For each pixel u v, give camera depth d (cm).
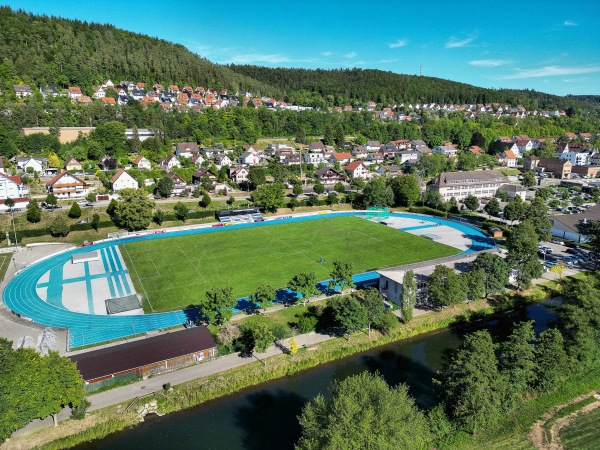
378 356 6297
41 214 11969
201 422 4972
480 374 4538
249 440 4675
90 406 5103
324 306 7281
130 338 6644
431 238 11669
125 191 12156
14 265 9762
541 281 8712
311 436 3694
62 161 16762
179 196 14862
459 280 7338
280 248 10806
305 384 5638
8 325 7081
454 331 7044
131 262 9944
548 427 4681
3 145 16100
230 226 12875
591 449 4356
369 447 3322
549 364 5084
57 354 4984
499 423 4728
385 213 14400
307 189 16988
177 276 9094
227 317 6594
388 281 7988
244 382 5581
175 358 5784
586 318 5550
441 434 4488
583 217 11706
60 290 8450
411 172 19775
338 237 11700
